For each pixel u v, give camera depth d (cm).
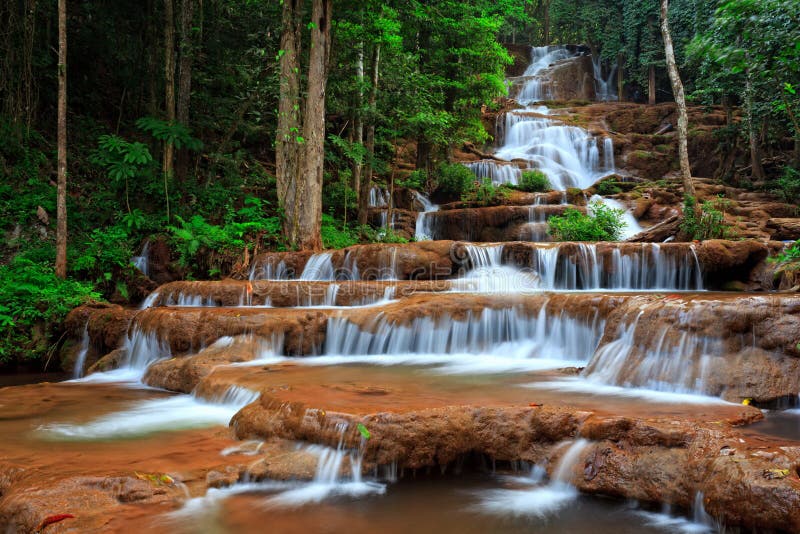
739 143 2505
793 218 1705
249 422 575
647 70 3512
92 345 1115
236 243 1501
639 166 2675
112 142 1573
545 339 896
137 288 1375
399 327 941
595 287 1262
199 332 947
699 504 418
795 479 376
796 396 579
